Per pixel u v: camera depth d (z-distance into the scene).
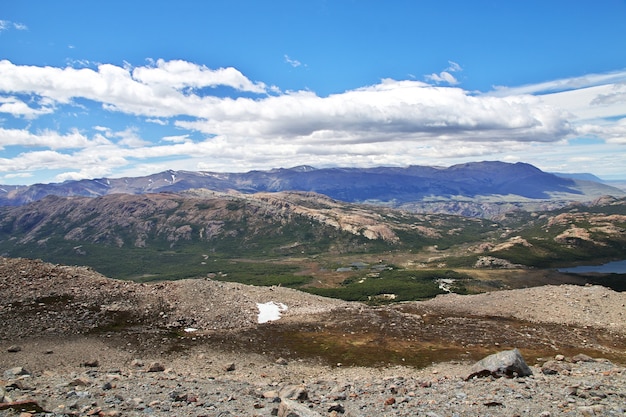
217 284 74.75
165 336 51.66
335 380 38.53
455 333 58.12
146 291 65.19
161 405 23.30
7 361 39.03
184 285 70.44
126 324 54.00
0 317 49.59
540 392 25.69
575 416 19.91
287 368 44.19
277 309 67.38
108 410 21.44
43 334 47.22
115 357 43.53
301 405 21.77
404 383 33.78
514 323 63.12
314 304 72.12
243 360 45.88
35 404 21.67
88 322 52.19
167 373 38.06
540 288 79.56
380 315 66.75
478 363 35.22
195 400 25.00
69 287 61.28
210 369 42.06
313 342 53.62
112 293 62.03
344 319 64.06
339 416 22.47
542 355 49.00
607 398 23.28
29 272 63.66
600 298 70.50
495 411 21.70
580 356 42.44
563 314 65.81
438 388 30.06
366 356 49.00
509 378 31.92
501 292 80.50
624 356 48.59
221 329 56.66
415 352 50.62
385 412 22.97
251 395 27.81
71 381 28.31
